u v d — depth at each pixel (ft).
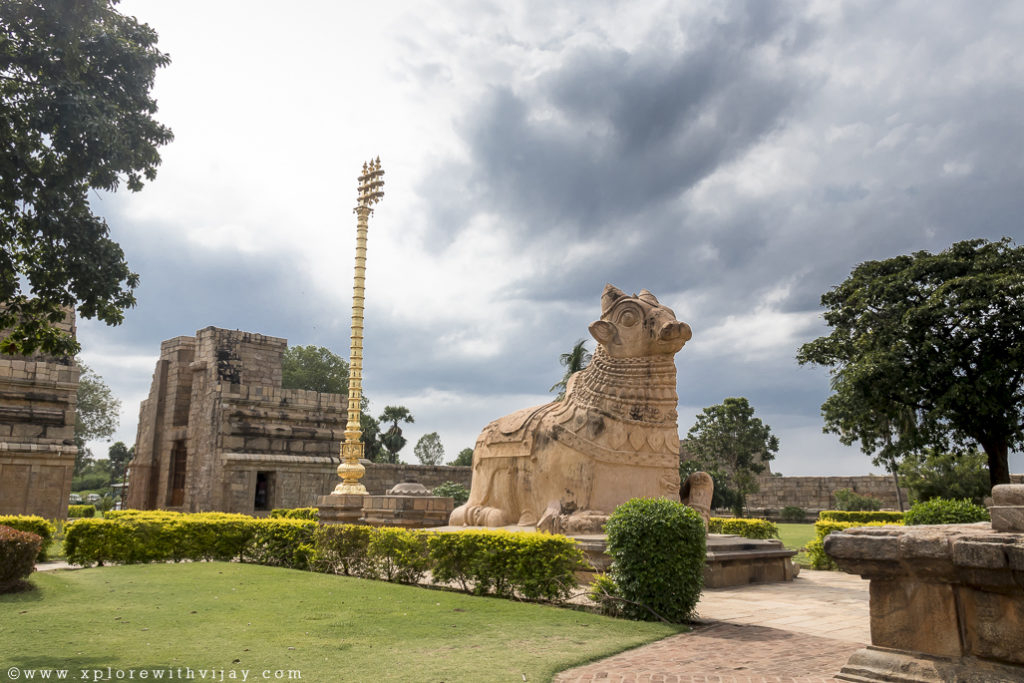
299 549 43.01
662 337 38.47
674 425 38.78
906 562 15.05
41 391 83.76
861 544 15.83
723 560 35.70
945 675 14.26
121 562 45.34
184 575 38.19
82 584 34.50
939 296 67.82
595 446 38.27
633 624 24.27
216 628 23.48
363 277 57.11
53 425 83.76
